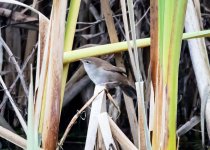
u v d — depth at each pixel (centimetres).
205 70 411
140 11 610
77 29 620
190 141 648
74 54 364
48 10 659
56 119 339
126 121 639
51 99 338
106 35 617
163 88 268
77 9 355
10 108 642
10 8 604
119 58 559
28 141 268
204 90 396
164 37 262
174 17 257
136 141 494
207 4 638
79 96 656
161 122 271
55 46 332
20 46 641
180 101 668
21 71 546
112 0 626
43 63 351
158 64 271
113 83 545
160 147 272
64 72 365
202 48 421
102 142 394
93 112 377
